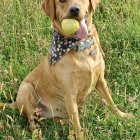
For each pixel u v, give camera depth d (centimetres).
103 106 563
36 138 523
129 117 550
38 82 564
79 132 525
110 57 637
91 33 516
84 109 541
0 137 540
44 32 700
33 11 717
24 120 578
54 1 513
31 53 655
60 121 532
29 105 563
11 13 717
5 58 661
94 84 549
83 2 498
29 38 686
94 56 521
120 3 734
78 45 507
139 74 612
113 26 691
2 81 605
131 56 645
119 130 533
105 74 625
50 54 531
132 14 715
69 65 512
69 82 518
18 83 618
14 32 684
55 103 562
